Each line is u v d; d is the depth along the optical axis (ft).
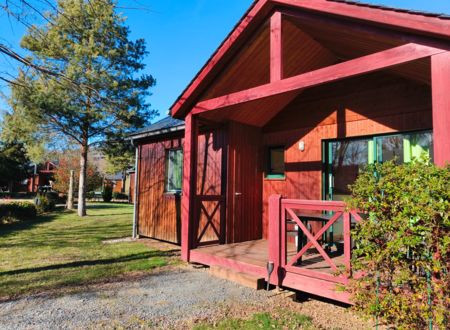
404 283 8.02
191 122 18.70
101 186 104.06
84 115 44.52
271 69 14.01
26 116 36.78
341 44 15.52
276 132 21.72
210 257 16.78
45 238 28.07
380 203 8.30
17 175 103.45
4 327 10.01
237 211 20.49
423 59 10.98
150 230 27.78
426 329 7.69
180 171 25.54
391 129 16.17
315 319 11.00
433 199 7.46
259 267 14.37
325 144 19.20
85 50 30.63
